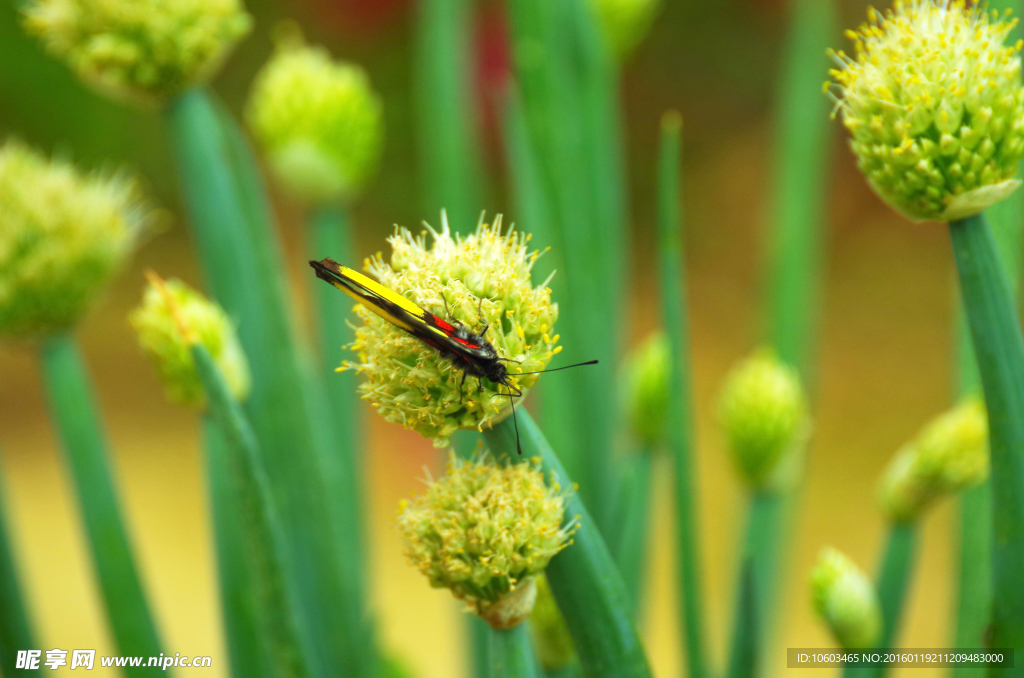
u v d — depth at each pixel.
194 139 0.72
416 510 0.62
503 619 0.62
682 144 3.30
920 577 1.82
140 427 2.48
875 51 0.63
